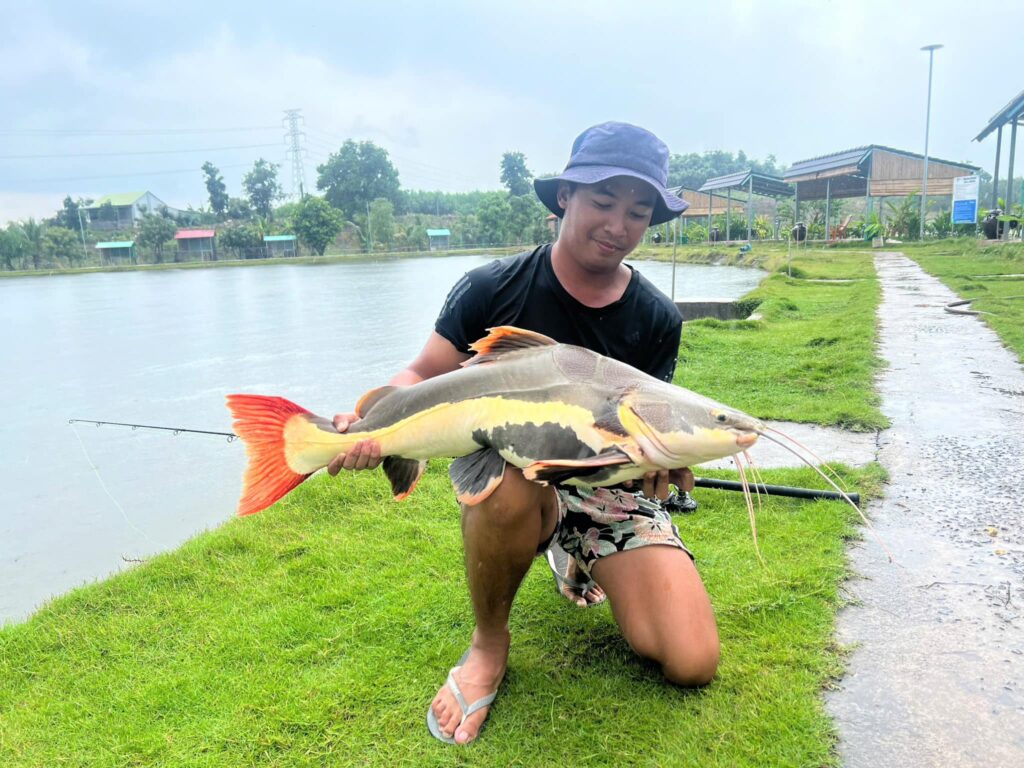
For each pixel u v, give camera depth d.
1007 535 3.94
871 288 16.41
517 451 2.54
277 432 2.78
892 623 3.15
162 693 2.92
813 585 3.42
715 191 52.97
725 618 3.20
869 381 7.43
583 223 2.78
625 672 2.88
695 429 2.41
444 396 2.65
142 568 4.08
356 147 106.94
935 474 4.86
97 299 31.44
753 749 2.43
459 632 3.22
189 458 7.39
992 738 2.47
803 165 48.56
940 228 37.78
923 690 2.71
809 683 2.75
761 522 4.18
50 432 8.62
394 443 2.71
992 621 3.14
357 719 2.70
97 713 2.85
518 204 90.56
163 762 2.55
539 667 2.93
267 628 3.33
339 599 3.53
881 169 40.25
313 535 4.30
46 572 4.95
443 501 4.71
